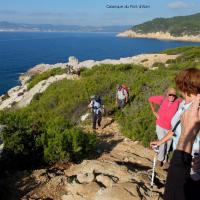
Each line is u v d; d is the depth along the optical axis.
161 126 8.02
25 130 10.09
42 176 8.20
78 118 17.20
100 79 23.61
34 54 152.88
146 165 9.29
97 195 6.84
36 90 29.86
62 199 7.16
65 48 198.25
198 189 3.12
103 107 16.17
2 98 39.44
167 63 44.50
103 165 8.25
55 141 9.60
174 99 7.89
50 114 17.64
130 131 12.68
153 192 6.92
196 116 3.07
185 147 3.06
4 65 106.12
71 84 25.20
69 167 9.41
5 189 7.54
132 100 17.23
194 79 3.46
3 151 8.93
